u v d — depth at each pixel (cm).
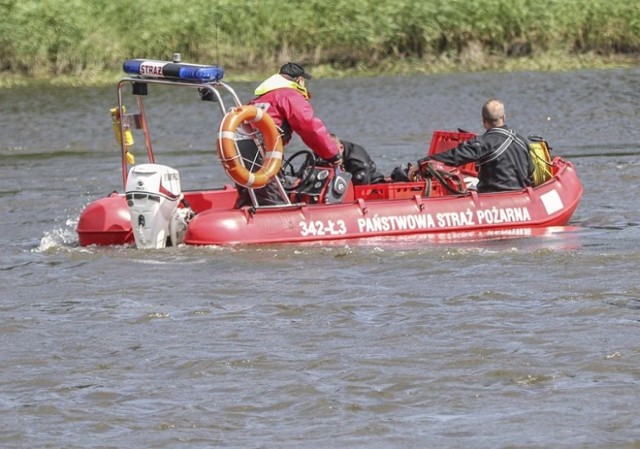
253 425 2512
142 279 3759
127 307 3434
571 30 10956
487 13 10875
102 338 3130
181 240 4253
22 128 8106
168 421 2539
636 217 4794
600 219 4741
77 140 7675
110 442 2433
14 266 4028
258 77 10244
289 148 7388
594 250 4062
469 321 3184
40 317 3350
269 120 4081
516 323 3159
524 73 10225
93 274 3856
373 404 2611
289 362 2889
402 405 2602
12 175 6388
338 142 4466
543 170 4684
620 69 10275
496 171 4538
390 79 10050
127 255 4100
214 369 2855
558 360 2850
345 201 4403
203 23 10569
